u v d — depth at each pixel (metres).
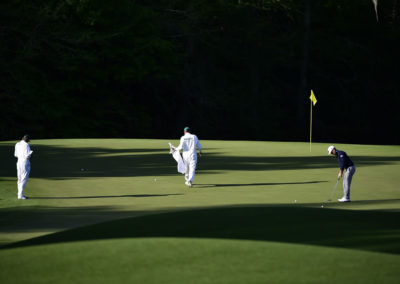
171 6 167.38
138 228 22.94
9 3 139.12
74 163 61.38
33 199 39.06
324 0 188.25
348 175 36.97
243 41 181.88
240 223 23.17
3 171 54.88
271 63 184.00
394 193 40.88
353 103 189.50
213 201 37.34
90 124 162.62
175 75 168.62
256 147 84.25
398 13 186.25
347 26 186.12
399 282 14.91
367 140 185.25
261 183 46.47
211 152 75.50
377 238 19.78
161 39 160.25
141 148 80.31
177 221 24.23
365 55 188.75
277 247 18.62
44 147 81.69
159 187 44.44
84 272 16.59
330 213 25.41
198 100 173.88
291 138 178.12
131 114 166.62
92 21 143.62
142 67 156.25
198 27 168.88
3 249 20.02
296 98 189.75
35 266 17.41
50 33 142.88
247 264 16.75
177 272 16.17
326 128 180.88
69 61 147.25
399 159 66.88
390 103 190.62
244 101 178.25
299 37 179.00
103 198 39.25
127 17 156.50
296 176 50.97
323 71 193.12
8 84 140.25
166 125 178.62
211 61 183.00
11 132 144.88
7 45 143.38
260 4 174.50
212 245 19.19
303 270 16.03
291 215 24.95
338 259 17.03
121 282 15.55
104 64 159.88
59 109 149.88
